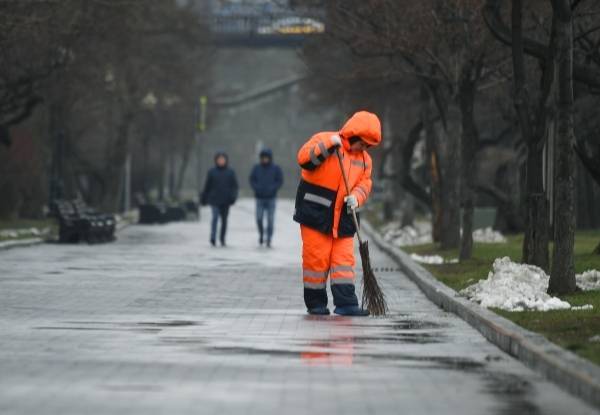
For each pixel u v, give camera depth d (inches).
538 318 1339.8
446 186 2851.9
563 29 1596.9
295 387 963.3
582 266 2091.5
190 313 1563.7
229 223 5310.0
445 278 1969.7
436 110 3289.9
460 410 870.4
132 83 5315.0
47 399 900.6
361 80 4151.1
